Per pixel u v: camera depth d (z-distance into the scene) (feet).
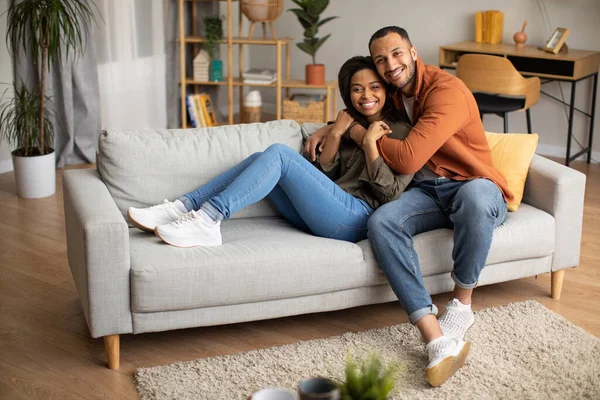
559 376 7.64
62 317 9.10
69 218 8.66
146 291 7.57
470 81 15.03
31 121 13.24
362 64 8.93
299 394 5.03
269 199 9.50
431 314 7.91
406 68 8.67
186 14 18.04
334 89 17.37
